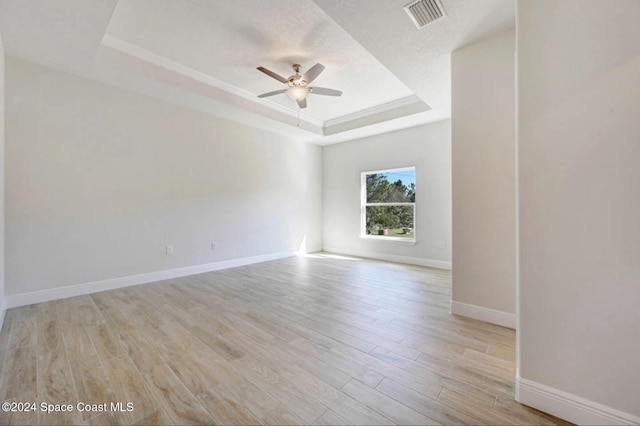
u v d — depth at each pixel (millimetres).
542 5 1340
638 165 1128
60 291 3010
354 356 1865
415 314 2594
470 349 1952
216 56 3092
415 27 2232
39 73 2865
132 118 3514
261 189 5156
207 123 4309
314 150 6277
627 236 1151
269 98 4305
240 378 1624
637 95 1128
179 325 2344
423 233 4863
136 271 3580
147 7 2312
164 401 1427
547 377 1337
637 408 1133
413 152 4965
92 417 1315
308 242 6164
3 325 2316
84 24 2248
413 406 1396
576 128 1255
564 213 1287
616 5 1167
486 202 2404
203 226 4289
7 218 2682
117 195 3410
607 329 1194
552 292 1319
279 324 2371
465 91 2498
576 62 1253
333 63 3225
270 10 2355
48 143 2922
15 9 2057
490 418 1312
